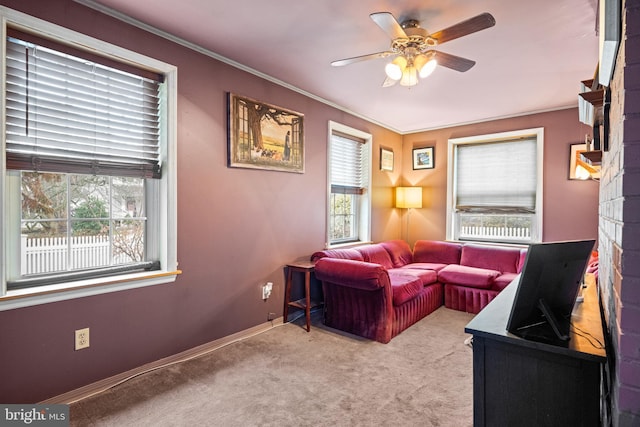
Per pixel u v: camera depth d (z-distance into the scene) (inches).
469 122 191.2
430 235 205.8
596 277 99.9
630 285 37.3
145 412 77.6
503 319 59.2
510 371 52.3
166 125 98.6
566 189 163.9
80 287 82.0
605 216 64.6
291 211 140.1
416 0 80.8
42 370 77.7
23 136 76.0
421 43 84.0
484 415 54.2
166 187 98.9
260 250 127.2
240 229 119.8
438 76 125.5
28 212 78.7
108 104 89.1
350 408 79.8
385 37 98.7
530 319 54.8
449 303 159.3
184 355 104.0
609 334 50.9
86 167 85.7
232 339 117.6
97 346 86.0
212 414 77.2
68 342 81.4
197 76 105.6
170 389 87.0
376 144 192.2
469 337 123.9
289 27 93.5
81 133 84.6
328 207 158.6
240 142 118.0
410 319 135.4
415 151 210.5
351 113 172.7
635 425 37.1
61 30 78.6
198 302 107.4
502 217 185.5
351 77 129.0
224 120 113.7
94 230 89.4
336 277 122.2
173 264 99.9
